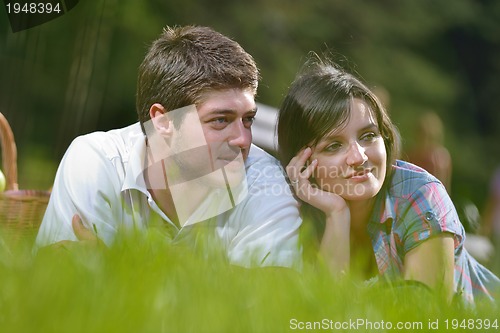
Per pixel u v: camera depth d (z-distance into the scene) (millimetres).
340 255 7098
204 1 34719
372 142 7195
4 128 9094
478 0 47000
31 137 27312
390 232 7367
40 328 3715
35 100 27391
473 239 12109
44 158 25188
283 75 34844
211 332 4039
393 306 5301
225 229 7062
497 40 47281
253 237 6762
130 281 4605
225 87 6914
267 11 36188
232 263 6523
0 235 6305
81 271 4727
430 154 19531
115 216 7125
